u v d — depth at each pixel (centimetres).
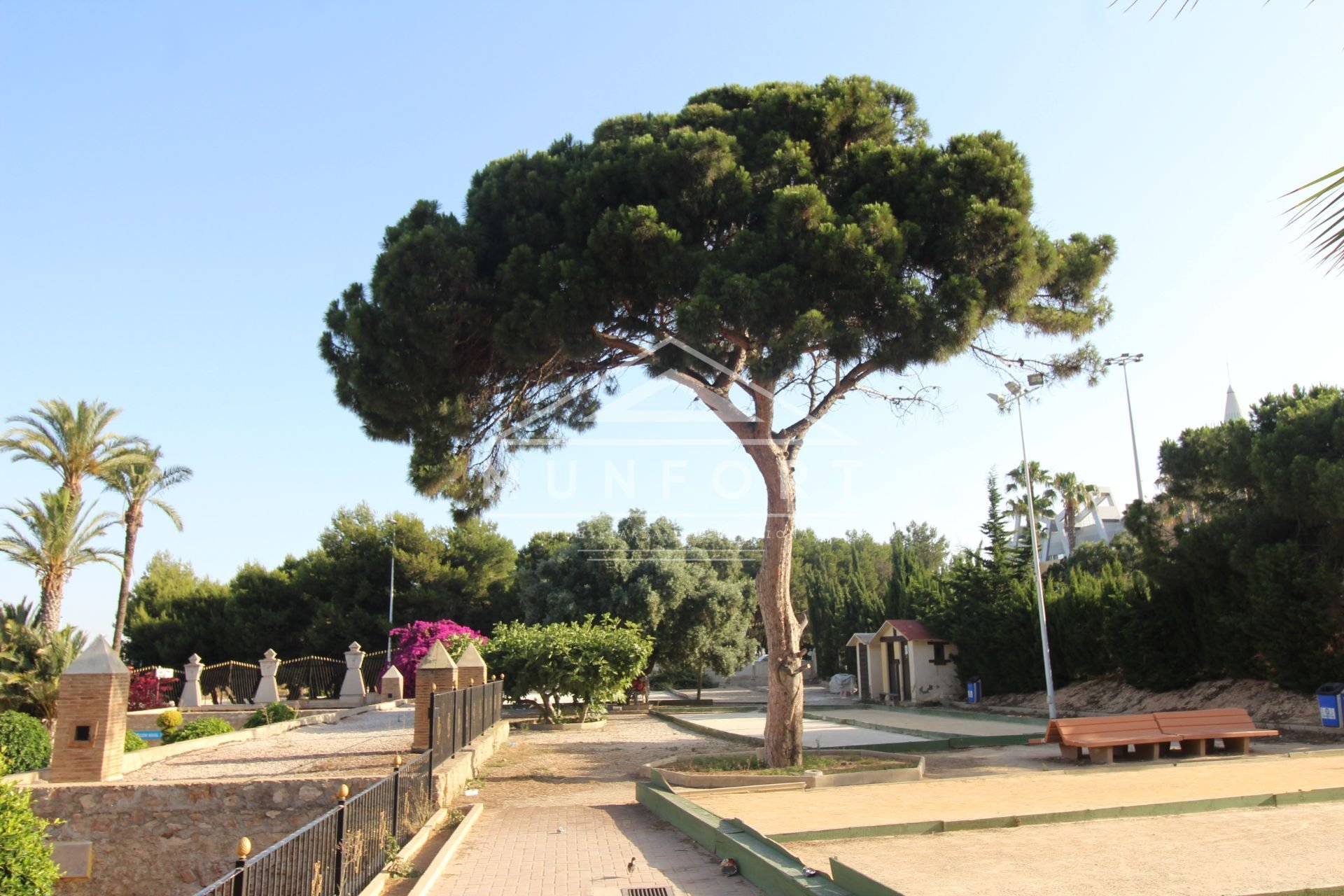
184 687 3222
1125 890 614
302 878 604
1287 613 1883
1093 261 1445
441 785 1130
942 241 1258
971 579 3017
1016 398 1848
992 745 1727
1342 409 1864
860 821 892
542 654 2431
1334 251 380
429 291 1243
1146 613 2356
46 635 2500
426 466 1350
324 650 4422
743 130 1400
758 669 5628
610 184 1323
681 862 834
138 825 1195
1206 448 2205
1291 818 884
